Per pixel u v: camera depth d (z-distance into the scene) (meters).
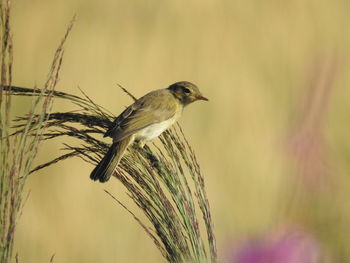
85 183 14.66
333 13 21.53
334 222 8.75
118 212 14.09
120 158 7.09
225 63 19.58
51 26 21.72
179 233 6.68
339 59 9.60
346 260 8.25
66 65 19.58
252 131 15.81
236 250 6.73
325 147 9.42
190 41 20.64
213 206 13.16
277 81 18.09
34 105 5.76
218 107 17.19
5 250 5.53
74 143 15.45
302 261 6.72
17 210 5.57
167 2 22.31
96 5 22.86
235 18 21.64
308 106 9.34
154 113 9.37
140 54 19.95
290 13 21.52
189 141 15.88
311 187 9.02
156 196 6.75
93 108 7.33
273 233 6.99
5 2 5.40
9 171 5.57
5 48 5.47
